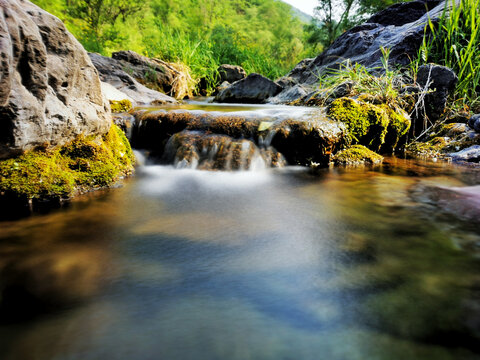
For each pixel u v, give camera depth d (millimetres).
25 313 1146
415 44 6016
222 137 3684
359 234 1860
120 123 4020
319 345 1005
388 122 4051
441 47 5465
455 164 3709
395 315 1146
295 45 22938
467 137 4148
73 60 2523
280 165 3594
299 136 3605
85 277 1387
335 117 3822
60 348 986
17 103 2004
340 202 2438
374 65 6500
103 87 5113
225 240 1771
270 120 3814
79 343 1008
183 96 9562
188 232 1876
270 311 1172
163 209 2268
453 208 2279
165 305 1204
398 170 3428
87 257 1562
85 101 2730
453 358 949
